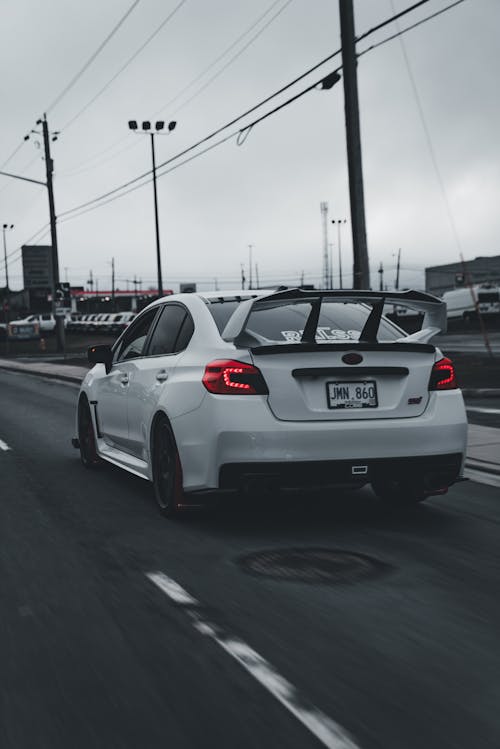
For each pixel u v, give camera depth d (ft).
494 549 17.47
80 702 10.32
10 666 11.51
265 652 11.86
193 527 19.75
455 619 13.21
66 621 13.34
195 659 11.63
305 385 18.28
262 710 9.99
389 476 18.67
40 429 42.04
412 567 16.16
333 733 9.39
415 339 19.89
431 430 18.75
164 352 21.91
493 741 9.19
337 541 18.22
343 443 18.11
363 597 14.33
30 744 9.30
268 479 17.99
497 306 188.75
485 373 62.03
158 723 9.71
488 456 28.58
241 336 18.35
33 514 21.62
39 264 318.86
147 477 22.27
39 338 227.61
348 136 54.75
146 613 13.65
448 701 10.21
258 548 17.71
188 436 19.04
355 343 18.51
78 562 16.87
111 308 384.27
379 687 10.64
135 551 17.63
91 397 27.58
